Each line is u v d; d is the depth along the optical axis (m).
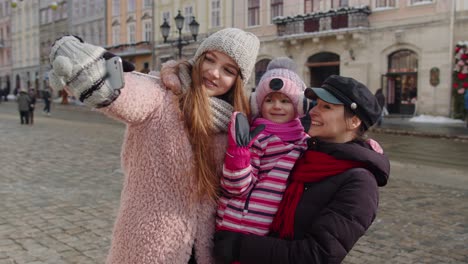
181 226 1.79
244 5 29.14
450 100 21.08
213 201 1.88
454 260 4.49
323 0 25.33
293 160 1.86
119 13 40.06
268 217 1.82
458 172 9.20
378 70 23.50
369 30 23.58
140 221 1.78
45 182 7.68
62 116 26.16
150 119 1.79
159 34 35.72
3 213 5.71
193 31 19.97
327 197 1.72
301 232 1.74
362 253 4.65
